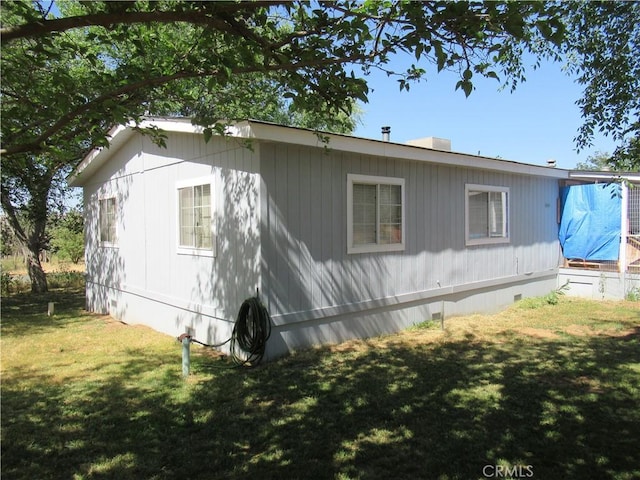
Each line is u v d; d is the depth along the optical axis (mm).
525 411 4125
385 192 7172
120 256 9141
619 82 3920
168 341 7008
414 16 2354
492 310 9234
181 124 6477
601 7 3705
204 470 3186
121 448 3520
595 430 3734
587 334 7117
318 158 6223
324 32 2859
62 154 3152
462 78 2461
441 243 8156
